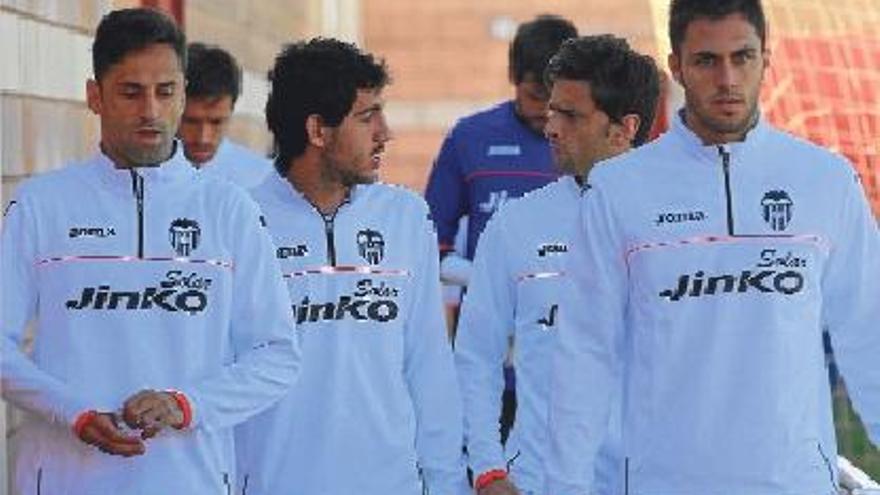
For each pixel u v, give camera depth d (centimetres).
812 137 3164
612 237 1791
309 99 1845
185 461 1702
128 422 1641
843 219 1775
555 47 2656
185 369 1698
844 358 1814
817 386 1769
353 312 1858
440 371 1902
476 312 2194
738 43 1727
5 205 2105
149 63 1684
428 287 1906
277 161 1881
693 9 1736
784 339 1742
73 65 2420
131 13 1700
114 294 1694
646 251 1770
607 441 1997
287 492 1847
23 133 2184
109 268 1697
